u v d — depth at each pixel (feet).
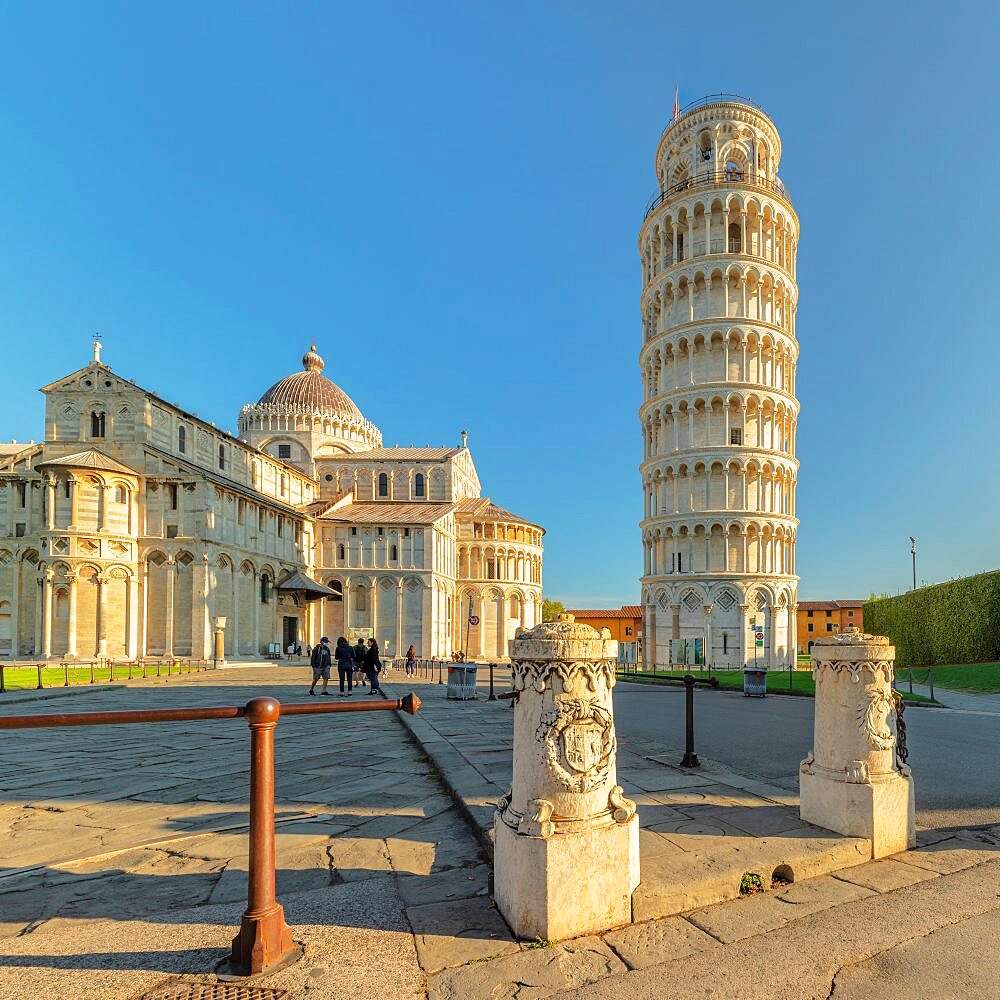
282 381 306.96
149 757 46.24
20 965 16.52
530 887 18.02
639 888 19.66
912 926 19.20
